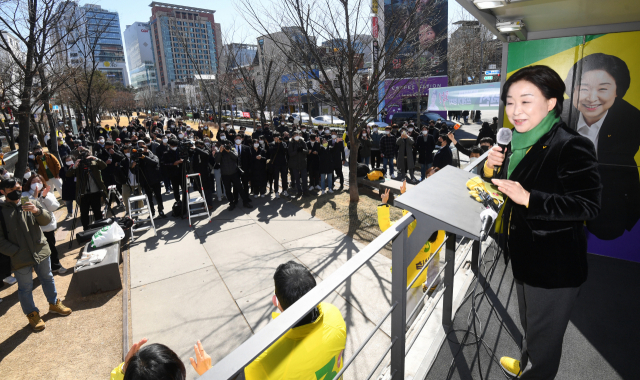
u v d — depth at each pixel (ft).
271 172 31.27
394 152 36.63
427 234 4.32
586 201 3.95
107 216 27.61
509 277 9.02
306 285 4.76
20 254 13.03
